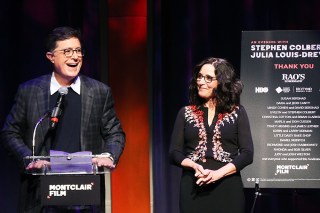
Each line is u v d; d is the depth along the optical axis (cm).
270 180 648
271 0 775
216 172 532
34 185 511
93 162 454
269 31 655
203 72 561
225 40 781
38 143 516
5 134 523
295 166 648
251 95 655
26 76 795
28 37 795
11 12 792
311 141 649
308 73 652
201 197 548
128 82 805
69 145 520
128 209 809
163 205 785
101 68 786
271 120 653
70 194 461
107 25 791
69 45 508
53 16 795
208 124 559
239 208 544
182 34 783
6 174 795
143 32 804
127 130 807
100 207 514
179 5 784
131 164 807
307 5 772
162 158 784
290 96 652
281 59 654
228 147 554
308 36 653
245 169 650
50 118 506
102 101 541
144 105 806
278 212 779
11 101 792
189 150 560
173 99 784
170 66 784
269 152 651
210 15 783
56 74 530
